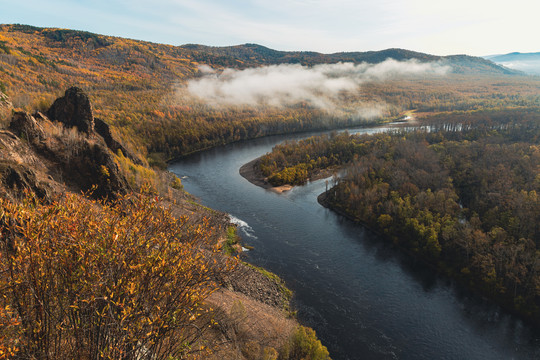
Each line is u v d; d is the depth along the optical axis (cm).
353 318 6175
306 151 19062
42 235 1059
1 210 1051
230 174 17025
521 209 8638
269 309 5950
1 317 959
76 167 7650
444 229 8275
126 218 1227
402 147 16962
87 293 1080
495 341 5753
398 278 7588
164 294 1166
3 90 10750
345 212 11744
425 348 5541
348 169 14662
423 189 11544
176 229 1285
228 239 8662
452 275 7662
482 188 11062
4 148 6469
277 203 12794
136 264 1130
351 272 7788
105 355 1041
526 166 12188
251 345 4281
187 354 1341
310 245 9131
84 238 1115
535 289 6347
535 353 5519
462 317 6328
